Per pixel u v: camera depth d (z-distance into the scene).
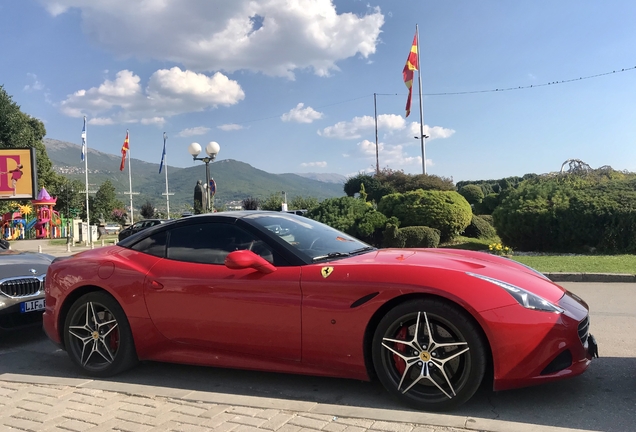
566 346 3.06
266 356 3.65
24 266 5.85
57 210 51.41
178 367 4.39
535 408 3.17
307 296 3.44
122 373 4.29
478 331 3.04
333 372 3.45
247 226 3.98
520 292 3.13
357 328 3.30
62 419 3.30
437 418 2.99
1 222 34.81
